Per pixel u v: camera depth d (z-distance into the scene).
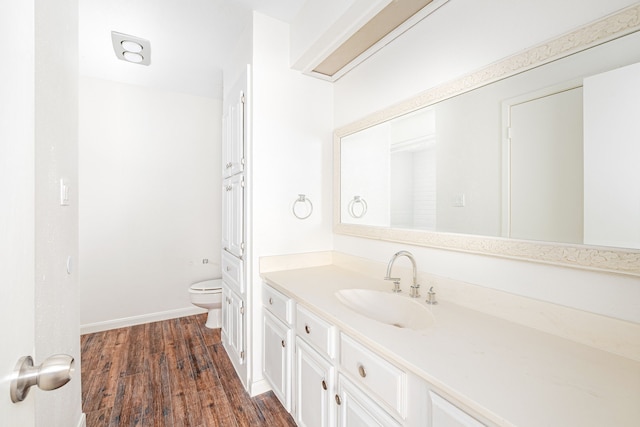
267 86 1.81
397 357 0.81
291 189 1.91
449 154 1.28
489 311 1.12
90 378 1.97
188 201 3.14
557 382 0.69
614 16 0.82
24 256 0.44
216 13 1.79
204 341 2.55
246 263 1.83
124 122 2.83
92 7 1.72
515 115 1.05
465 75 1.21
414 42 1.44
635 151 0.79
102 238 2.74
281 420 1.60
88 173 2.68
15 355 0.41
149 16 1.81
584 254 0.88
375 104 1.69
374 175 1.70
